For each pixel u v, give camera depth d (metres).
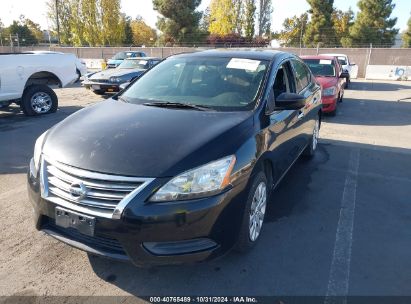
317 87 5.92
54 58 9.37
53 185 2.74
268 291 2.79
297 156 4.80
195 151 2.65
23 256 3.15
